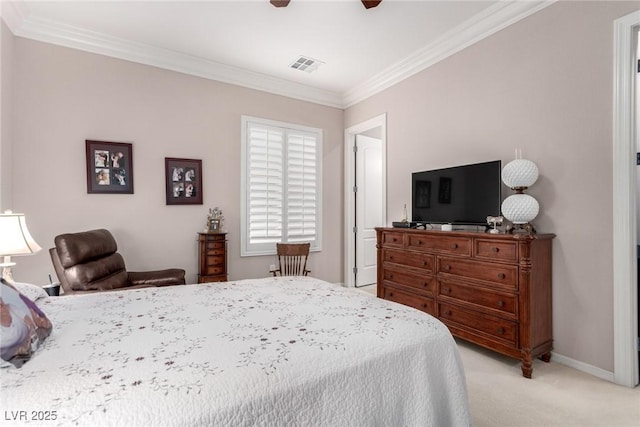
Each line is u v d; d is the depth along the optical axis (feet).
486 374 7.44
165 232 11.76
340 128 16.15
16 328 3.20
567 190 7.84
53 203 9.93
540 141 8.38
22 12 9.05
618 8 6.99
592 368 7.37
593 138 7.38
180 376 2.93
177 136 11.99
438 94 11.26
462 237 8.72
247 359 3.31
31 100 9.62
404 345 3.95
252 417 2.72
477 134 9.96
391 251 11.04
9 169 9.16
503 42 9.23
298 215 14.82
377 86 13.87
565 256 7.86
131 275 10.08
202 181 12.48
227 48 11.35
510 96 9.06
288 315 4.76
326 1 8.75
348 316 4.73
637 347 6.87
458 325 8.86
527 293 7.28
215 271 11.93
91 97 10.49
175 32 10.31
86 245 8.32
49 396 2.58
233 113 13.17
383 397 3.56
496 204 8.80
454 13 9.31
